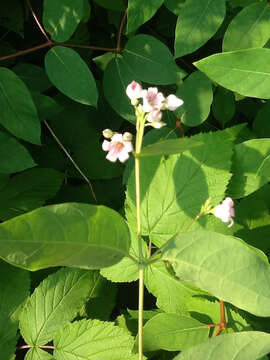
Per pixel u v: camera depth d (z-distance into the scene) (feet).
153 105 0.48
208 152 0.56
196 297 0.58
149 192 0.57
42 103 0.66
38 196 0.68
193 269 0.46
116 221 0.45
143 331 0.54
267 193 0.65
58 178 0.69
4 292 0.60
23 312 0.60
